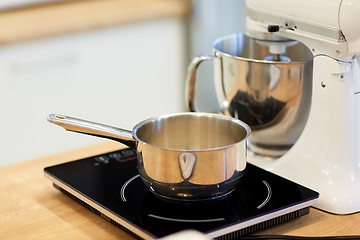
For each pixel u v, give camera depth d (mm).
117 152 1059
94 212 904
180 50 2588
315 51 923
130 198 874
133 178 944
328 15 864
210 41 2631
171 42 2547
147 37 2471
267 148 1068
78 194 904
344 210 895
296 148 976
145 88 2547
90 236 837
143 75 2518
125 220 812
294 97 996
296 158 969
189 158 796
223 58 1040
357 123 925
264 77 993
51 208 921
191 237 651
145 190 900
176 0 2574
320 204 912
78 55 2307
